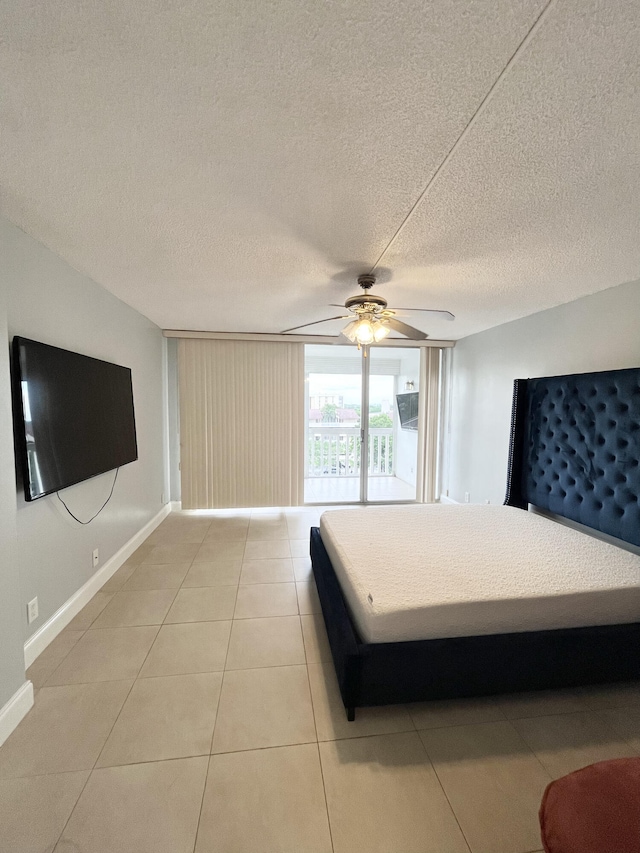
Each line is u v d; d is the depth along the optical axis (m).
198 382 4.32
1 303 1.44
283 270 2.21
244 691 1.68
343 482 6.29
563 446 2.70
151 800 1.22
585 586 1.71
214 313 3.36
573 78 0.89
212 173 1.28
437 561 1.98
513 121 1.03
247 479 4.49
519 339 3.39
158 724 1.50
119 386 2.80
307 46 0.82
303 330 4.14
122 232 1.75
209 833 1.13
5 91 0.93
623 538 2.23
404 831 1.14
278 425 4.49
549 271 2.18
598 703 1.65
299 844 1.11
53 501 2.04
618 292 2.42
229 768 1.33
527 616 1.63
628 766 0.93
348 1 0.73
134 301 2.95
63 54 0.84
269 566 2.98
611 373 2.30
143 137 1.10
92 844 1.10
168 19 0.76
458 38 0.80
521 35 0.79
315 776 1.30
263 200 1.45
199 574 2.83
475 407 4.14
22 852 1.08
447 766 1.35
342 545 2.22
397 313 2.49
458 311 3.14
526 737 1.47
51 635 2.00
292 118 1.02
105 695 1.64
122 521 3.01
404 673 1.48
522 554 2.08
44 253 1.94
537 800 1.24
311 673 1.80
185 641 2.02
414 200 1.44
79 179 1.32
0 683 1.41
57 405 1.99
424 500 4.89
